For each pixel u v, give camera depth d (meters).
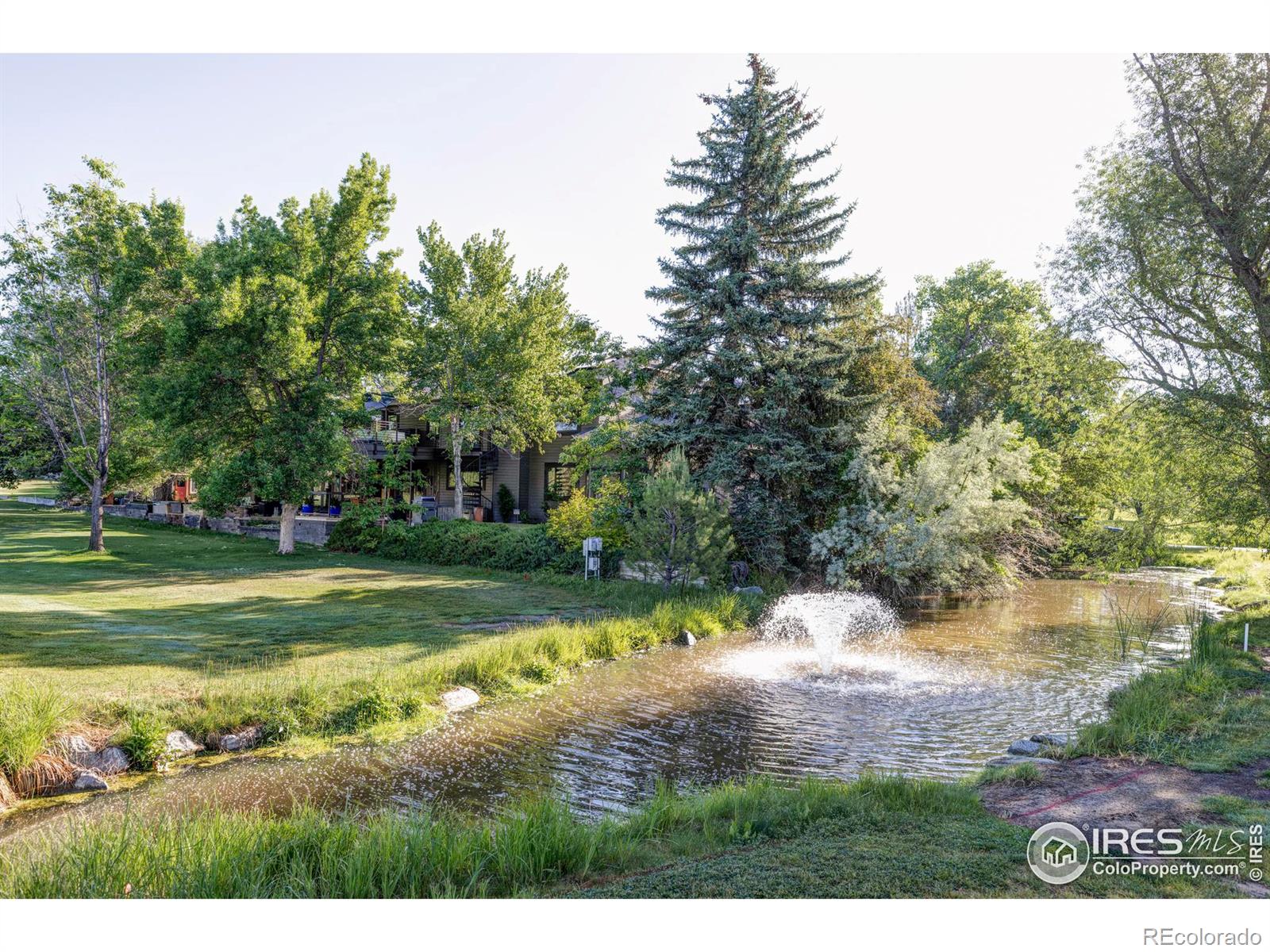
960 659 15.72
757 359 23.50
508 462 38.56
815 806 7.17
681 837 6.61
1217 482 18.66
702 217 24.91
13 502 47.84
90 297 25.77
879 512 22.31
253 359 24.69
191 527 36.12
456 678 12.31
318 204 27.11
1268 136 17.06
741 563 23.06
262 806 7.91
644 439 24.59
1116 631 19.17
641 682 13.47
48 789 8.05
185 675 10.99
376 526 29.88
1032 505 27.66
